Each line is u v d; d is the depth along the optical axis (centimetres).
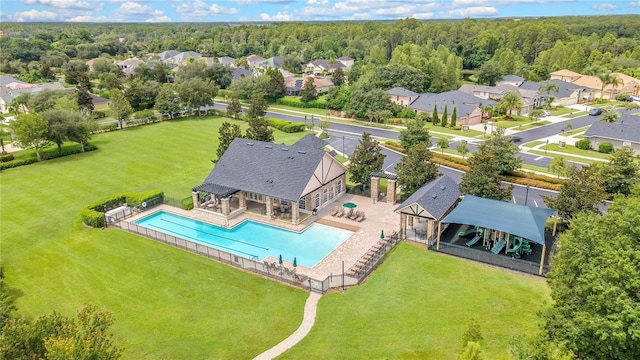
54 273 3666
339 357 2561
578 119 10069
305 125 9094
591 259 2181
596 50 15650
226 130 5916
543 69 14350
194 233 4422
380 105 9925
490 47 18700
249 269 3650
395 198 5097
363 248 3988
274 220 4622
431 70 13025
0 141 7162
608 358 2009
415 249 3909
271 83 12406
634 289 2014
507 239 3753
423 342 2653
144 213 4816
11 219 4731
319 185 4806
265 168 4862
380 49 17925
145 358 2623
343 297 3206
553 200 3950
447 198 4200
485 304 3027
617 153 4788
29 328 2023
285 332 2831
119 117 8681
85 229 4472
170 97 9706
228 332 2850
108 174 6159
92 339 1894
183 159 6831
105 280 3538
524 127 9312
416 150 4834
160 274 3603
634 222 2239
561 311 2172
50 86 12188
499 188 4384
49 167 6456
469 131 8981
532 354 1917
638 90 13250
